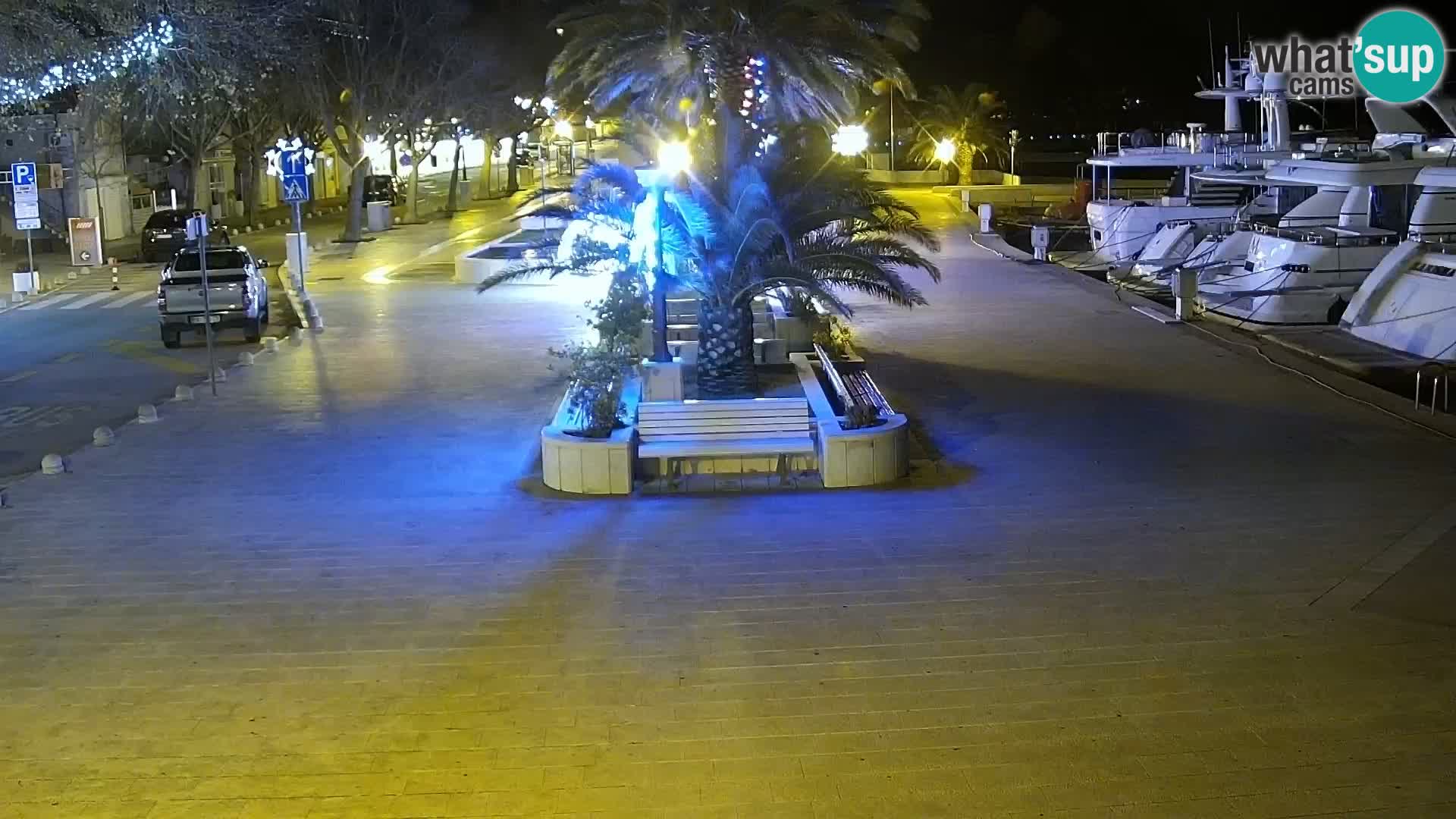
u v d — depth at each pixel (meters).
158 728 6.62
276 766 6.16
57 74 21.80
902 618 8.03
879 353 18.61
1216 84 43.69
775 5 19.95
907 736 6.34
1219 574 8.77
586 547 9.73
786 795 5.77
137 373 19.83
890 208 14.41
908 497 11.02
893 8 20.81
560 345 19.95
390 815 5.66
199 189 52.44
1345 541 9.48
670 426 11.99
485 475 12.10
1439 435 13.03
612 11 24.06
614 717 6.65
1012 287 26.53
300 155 26.98
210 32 23.80
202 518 10.80
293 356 19.47
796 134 14.16
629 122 18.83
